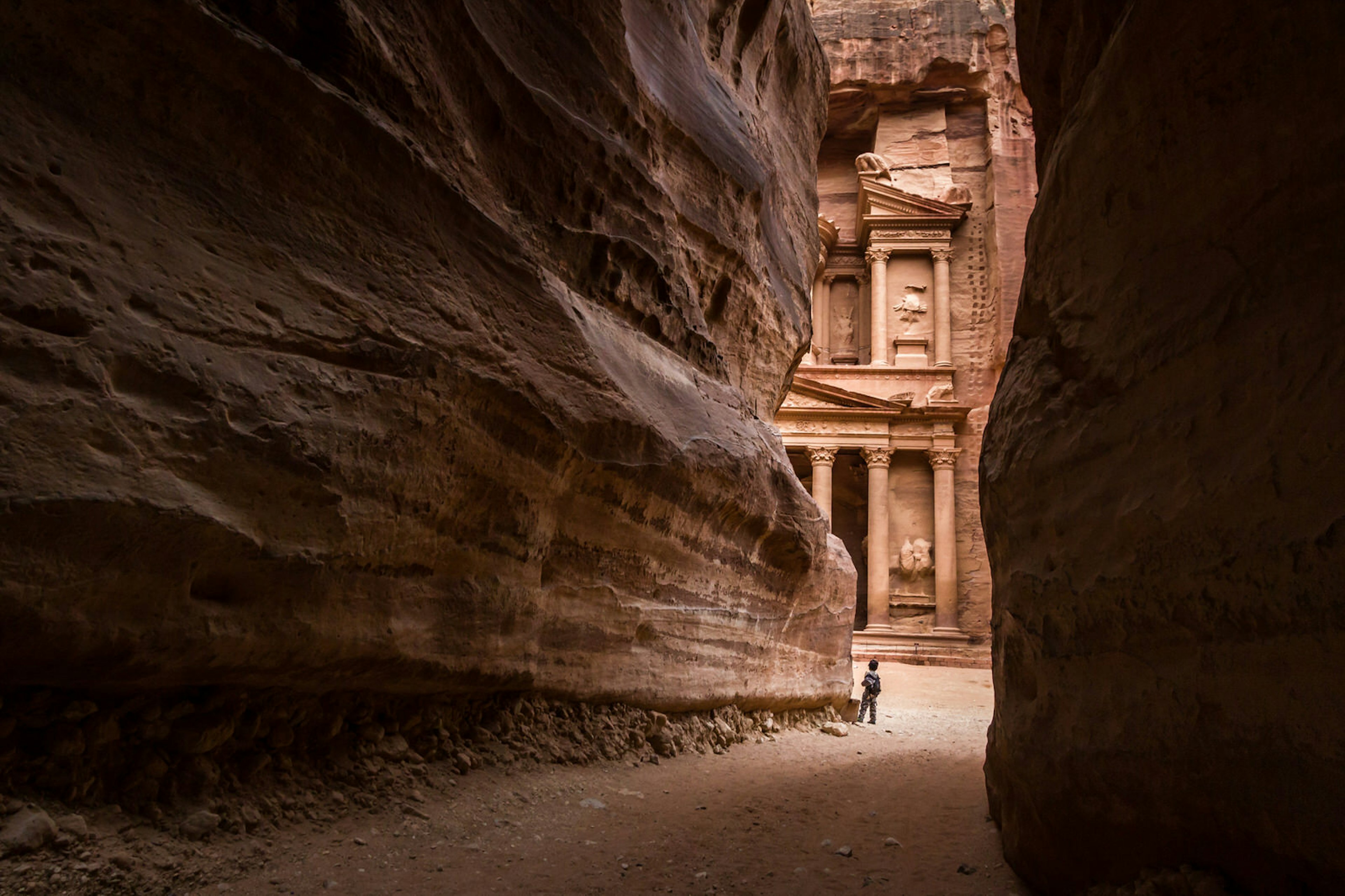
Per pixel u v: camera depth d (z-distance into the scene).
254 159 4.24
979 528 34.88
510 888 4.08
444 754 5.56
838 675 13.63
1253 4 3.06
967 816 6.18
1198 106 3.36
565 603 6.55
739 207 10.16
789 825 5.75
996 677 5.60
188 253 3.86
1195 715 3.05
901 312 38.31
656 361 7.84
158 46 3.85
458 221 5.43
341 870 4.04
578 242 6.88
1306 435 2.62
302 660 4.38
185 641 3.76
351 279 4.62
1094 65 5.12
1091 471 3.94
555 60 6.84
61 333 3.33
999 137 38.94
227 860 3.82
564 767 6.32
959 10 39.69
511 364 5.58
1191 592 3.10
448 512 5.18
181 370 3.70
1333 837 2.42
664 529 7.74
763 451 9.55
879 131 41.00
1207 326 3.20
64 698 3.69
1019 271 37.09
